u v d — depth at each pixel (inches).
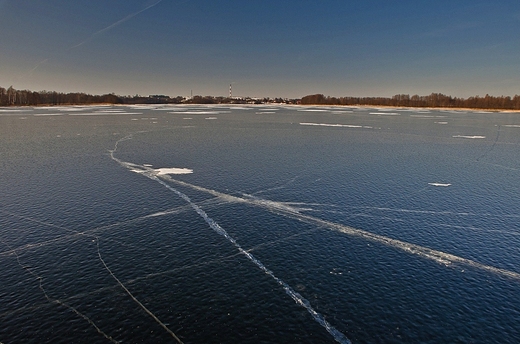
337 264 320.5
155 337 231.3
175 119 1868.8
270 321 246.7
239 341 228.5
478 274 307.3
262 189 538.0
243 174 626.2
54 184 551.2
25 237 368.8
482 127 1578.5
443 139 1133.7
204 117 2055.9
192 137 1111.6
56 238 366.6
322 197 502.9
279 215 433.4
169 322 245.1
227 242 360.8
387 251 345.7
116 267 313.0
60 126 1428.4
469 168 695.7
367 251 345.4
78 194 503.2
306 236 376.8
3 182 560.7
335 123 1729.8
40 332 234.8
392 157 804.6
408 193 526.3
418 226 405.1
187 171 644.1
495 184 577.6
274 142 1023.0
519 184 578.9
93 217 421.4
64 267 312.7
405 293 279.1
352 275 302.5
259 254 337.4
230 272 305.9
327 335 234.2
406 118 2198.6
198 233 380.5
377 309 260.2
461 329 240.7
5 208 447.8
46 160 730.2
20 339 228.7
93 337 230.8
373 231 391.5
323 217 429.4
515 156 832.9
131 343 225.9
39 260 324.2
